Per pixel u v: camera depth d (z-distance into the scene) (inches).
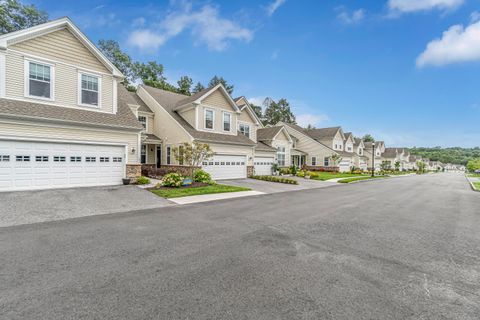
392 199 445.4
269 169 917.2
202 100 689.0
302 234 213.9
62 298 108.1
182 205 340.5
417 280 133.3
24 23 880.9
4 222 235.9
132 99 698.2
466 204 404.5
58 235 199.3
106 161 466.3
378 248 183.3
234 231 218.4
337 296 114.5
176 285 121.5
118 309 100.7
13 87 388.8
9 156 367.2
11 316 94.9
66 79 442.6
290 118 2162.9
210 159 663.8
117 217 265.9
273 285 123.5
